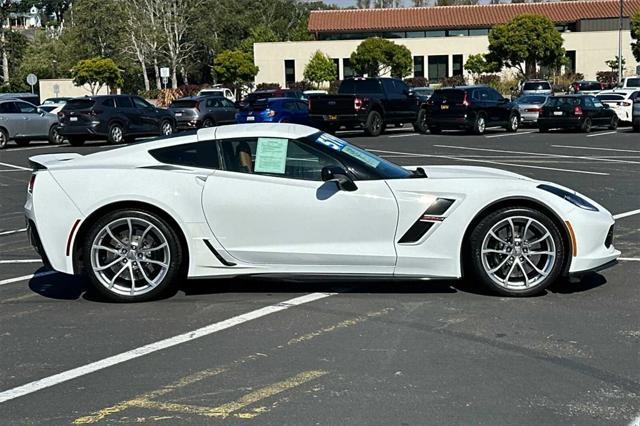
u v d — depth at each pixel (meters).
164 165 6.70
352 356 5.34
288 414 4.41
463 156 20.30
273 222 6.61
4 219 11.65
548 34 54.97
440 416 4.36
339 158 6.77
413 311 6.38
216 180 6.62
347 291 7.04
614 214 10.88
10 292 7.27
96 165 6.73
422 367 5.11
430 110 29.44
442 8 68.44
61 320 6.33
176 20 66.00
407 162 19.06
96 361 5.35
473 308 6.43
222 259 6.66
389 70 61.62
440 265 6.63
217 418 4.38
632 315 6.21
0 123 27.12
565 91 50.47
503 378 4.91
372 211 6.58
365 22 67.94
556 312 6.30
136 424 4.33
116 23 64.75
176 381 4.95
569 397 4.61
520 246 6.65
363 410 4.45
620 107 31.59
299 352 5.44
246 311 6.46
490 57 57.09
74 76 57.53
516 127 30.61
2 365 5.31
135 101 29.16
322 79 62.03
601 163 17.61
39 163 6.84
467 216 6.59
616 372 4.99
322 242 6.63
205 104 33.50
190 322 6.19
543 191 6.64
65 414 4.48
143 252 6.70
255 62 67.62
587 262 6.63
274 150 6.73
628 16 63.06
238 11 84.94
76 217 6.59
